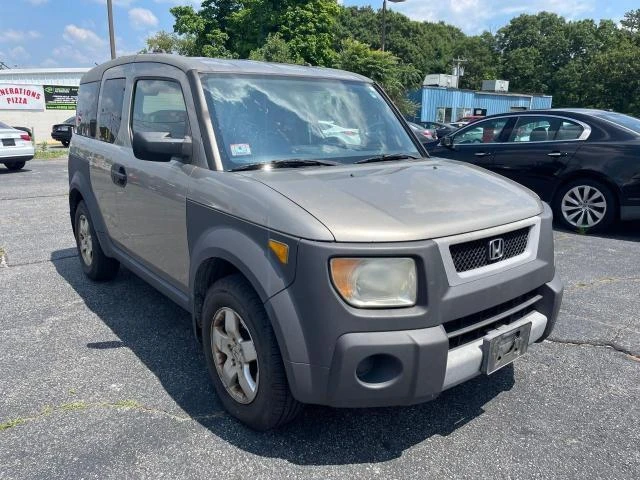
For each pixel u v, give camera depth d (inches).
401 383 92.2
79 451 104.7
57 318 170.6
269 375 100.0
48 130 1078.4
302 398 95.4
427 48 3280.0
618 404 123.1
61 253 245.4
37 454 103.8
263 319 100.3
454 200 108.7
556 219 297.6
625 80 1923.0
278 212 97.3
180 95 132.7
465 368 98.6
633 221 278.2
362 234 91.4
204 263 117.0
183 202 124.3
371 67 1128.2
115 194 163.5
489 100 1738.4
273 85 139.2
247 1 1326.3
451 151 326.0
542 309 117.9
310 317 91.7
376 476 98.6
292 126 133.5
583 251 246.1
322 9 1317.7
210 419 115.5
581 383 132.3
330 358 91.3
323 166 125.3
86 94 199.5
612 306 179.9
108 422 114.3
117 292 193.9
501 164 303.1
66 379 132.4
